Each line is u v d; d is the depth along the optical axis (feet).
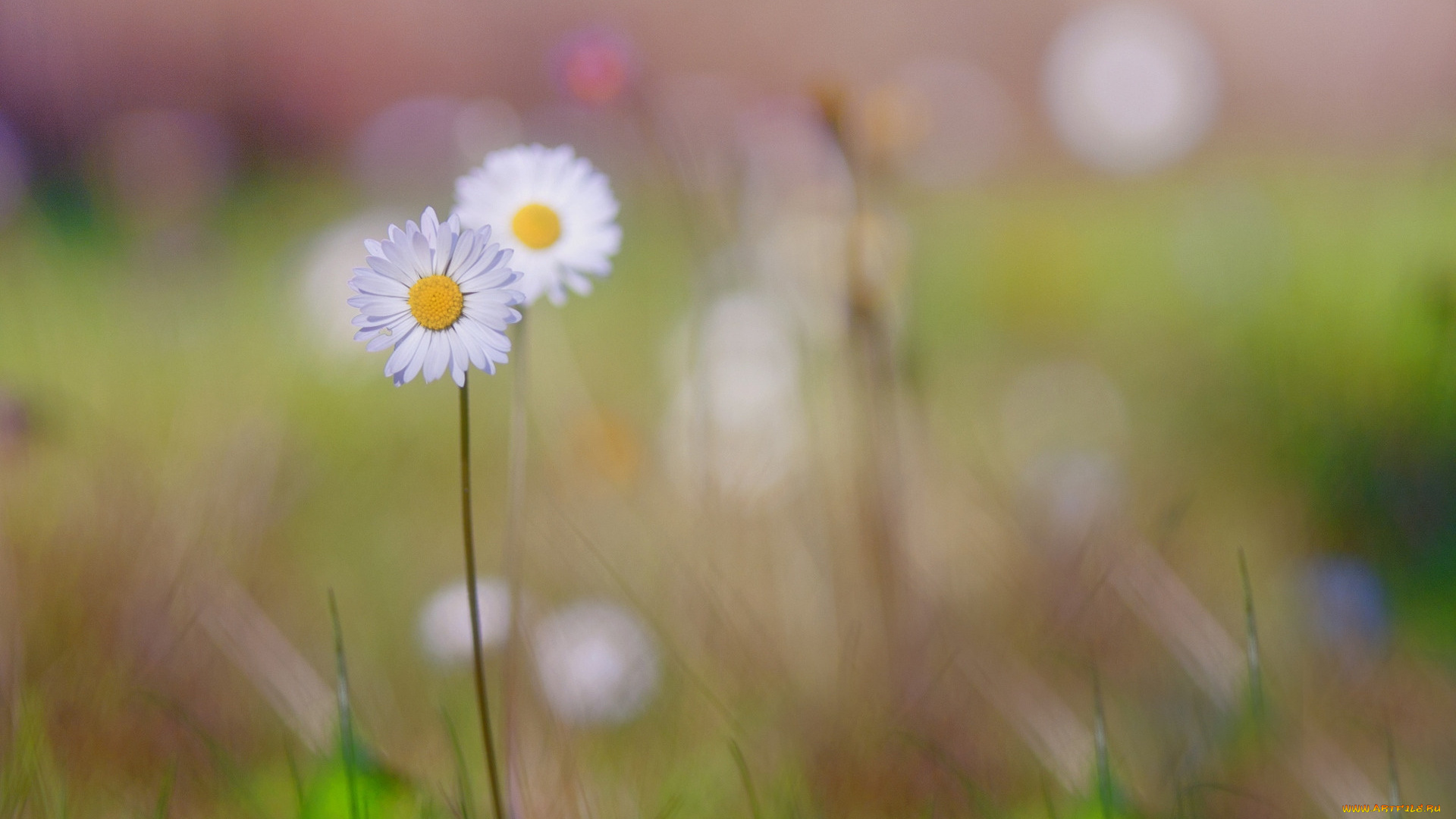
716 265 3.18
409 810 2.42
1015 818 2.46
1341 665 2.60
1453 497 2.78
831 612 2.68
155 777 2.50
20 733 2.46
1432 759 2.51
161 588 2.66
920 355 3.29
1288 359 3.43
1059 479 2.94
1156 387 3.67
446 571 2.80
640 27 9.52
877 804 2.49
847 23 9.34
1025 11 9.12
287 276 5.07
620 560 2.77
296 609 2.74
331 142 9.50
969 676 2.59
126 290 4.92
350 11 9.81
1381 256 3.99
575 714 2.56
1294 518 2.83
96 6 8.76
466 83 9.82
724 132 3.20
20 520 2.72
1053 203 7.02
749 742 2.53
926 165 6.16
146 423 3.26
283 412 3.29
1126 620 2.66
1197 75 8.41
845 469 2.81
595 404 3.38
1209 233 4.71
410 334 2.25
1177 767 2.49
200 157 6.65
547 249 2.38
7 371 3.68
